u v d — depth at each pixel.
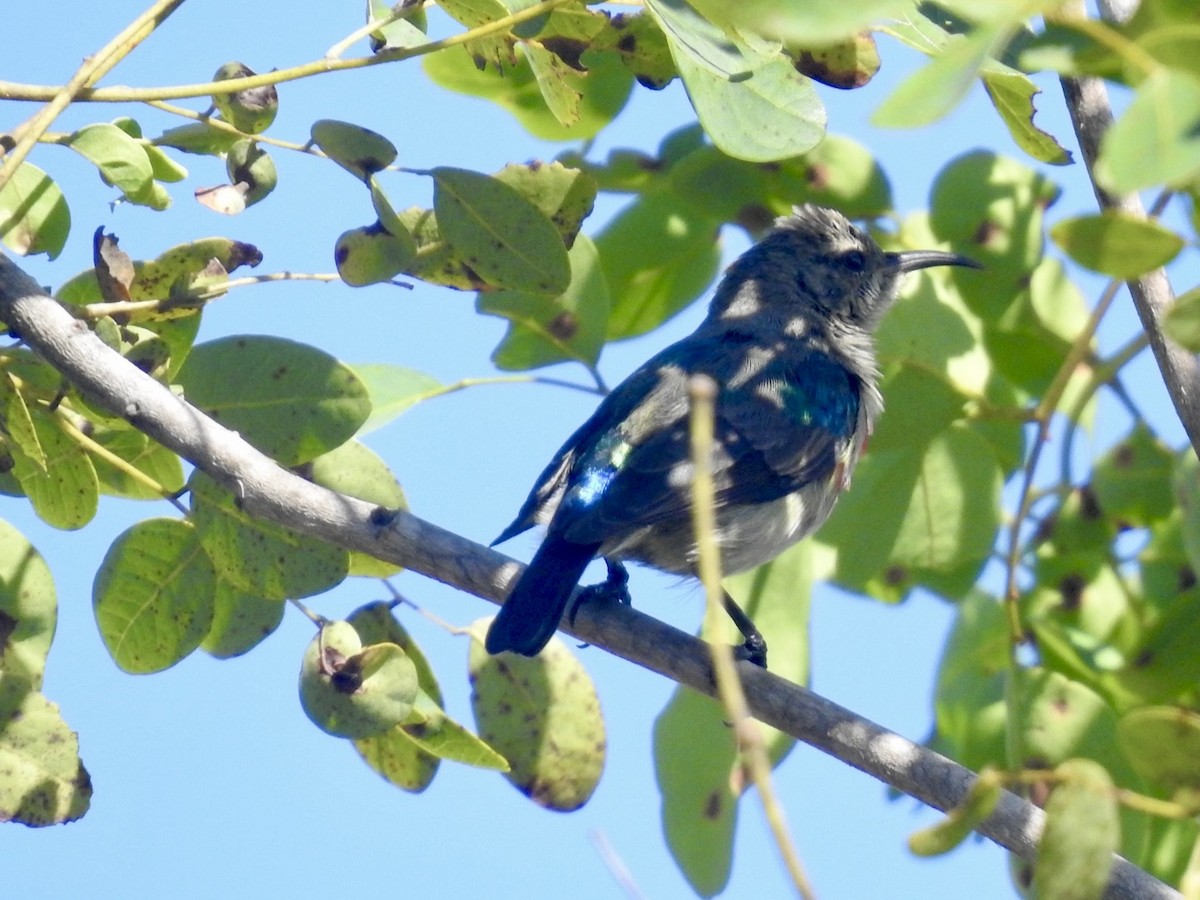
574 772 10.18
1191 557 7.99
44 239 9.76
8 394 9.23
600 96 12.17
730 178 12.21
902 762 8.78
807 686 11.10
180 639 9.85
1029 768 9.81
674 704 10.64
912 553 11.26
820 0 4.62
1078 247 5.98
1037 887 6.67
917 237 12.24
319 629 9.09
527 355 11.55
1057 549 11.38
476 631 10.14
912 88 4.75
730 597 11.33
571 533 10.88
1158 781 6.93
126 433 9.86
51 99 8.50
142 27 8.34
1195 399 8.62
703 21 7.94
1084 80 9.16
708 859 10.45
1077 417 10.88
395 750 9.92
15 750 9.01
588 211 9.80
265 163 9.50
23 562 9.37
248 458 9.24
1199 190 6.43
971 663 10.99
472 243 9.55
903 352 11.41
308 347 9.56
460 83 12.12
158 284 9.54
